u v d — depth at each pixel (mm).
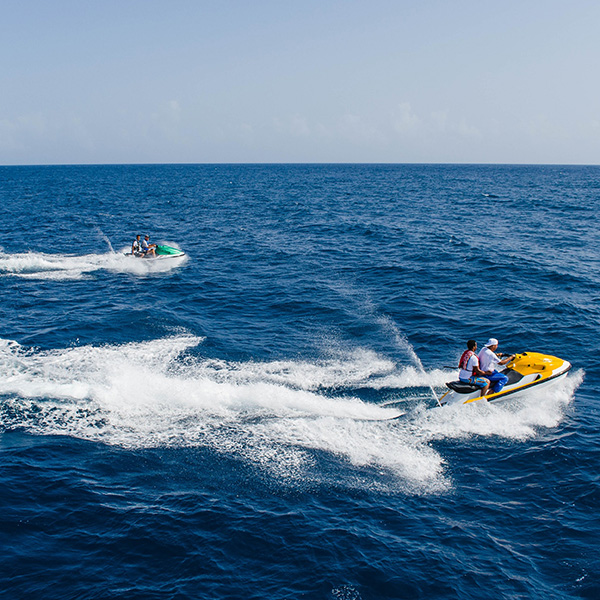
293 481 9133
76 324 17562
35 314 18812
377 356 14664
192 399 11797
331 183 122125
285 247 32438
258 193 85625
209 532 7969
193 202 66938
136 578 7137
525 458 9852
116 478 9203
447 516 8367
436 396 12133
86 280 24328
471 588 6969
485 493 8914
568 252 29000
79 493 8789
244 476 9266
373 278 23906
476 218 46875
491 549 7664
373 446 10195
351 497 8781
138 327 17297
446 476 9359
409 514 8414
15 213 51656
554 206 58750
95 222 45375
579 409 11609
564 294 20500
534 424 11000
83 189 94312
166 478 9211
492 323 17250
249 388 12375
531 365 12281
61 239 35969
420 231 38000
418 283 22719
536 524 8156
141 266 27172
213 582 7078
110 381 12742
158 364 14039
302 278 24203
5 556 7438
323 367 13906
